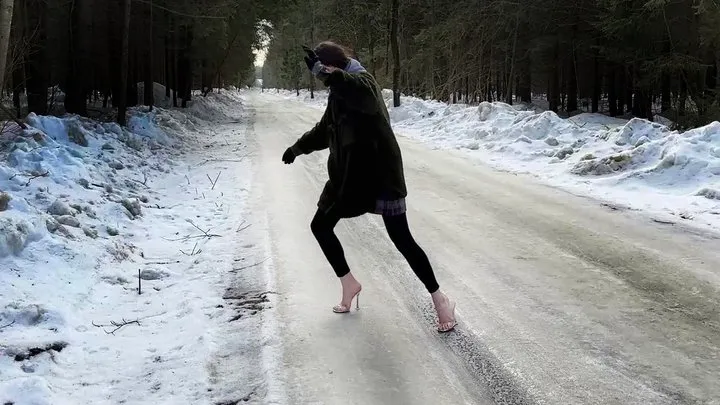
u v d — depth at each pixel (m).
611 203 6.80
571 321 3.79
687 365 3.21
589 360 3.29
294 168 9.84
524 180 8.41
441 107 19.47
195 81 34.66
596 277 4.53
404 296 4.29
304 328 3.76
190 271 4.85
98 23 15.55
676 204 6.52
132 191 7.66
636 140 9.05
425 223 6.25
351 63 3.49
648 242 5.30
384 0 29.77
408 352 3.44
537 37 26.80
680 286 4.28
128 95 18.88
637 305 4.00
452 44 27.67
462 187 8.05
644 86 21.70
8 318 3.56
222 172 9.73
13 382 2.88
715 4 15.91
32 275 4.14
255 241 5.66
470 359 3.35
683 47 20.48
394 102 20.84
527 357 3.34
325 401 2.92
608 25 20.83
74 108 13.14
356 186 3.47
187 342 3.55
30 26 11.63
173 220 6.57
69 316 3.77
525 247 5.32
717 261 4.74
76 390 3.00
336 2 34.81
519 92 38.94
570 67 29.31
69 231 5.02
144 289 4.46
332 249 3.86
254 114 25.81
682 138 7.78
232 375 3.18
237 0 19.52
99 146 9.77
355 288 3.97
